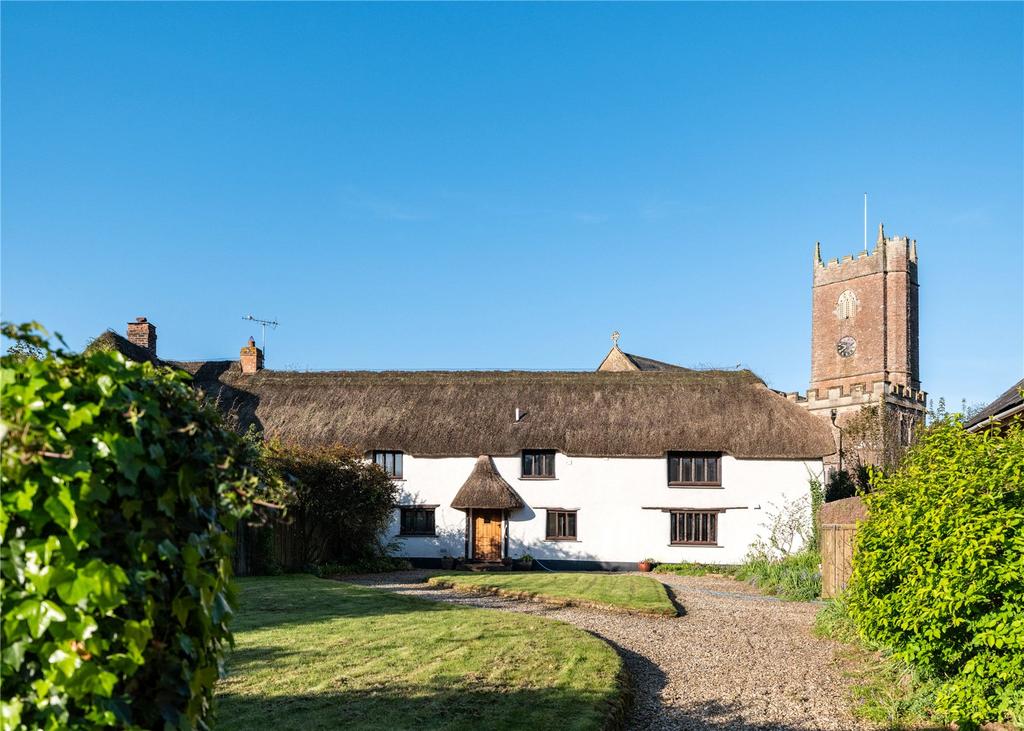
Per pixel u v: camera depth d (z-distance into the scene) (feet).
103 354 12.80
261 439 101.45
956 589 28.50
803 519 103.60
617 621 54.54
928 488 31.37
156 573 12.51
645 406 112.57
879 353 243.40
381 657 36.06
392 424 111.34
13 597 11.45
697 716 31.30
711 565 104.32
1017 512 27.66
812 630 51.78
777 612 62.23
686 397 113.60
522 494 108.88
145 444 12.69
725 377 117.29
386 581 82.43
